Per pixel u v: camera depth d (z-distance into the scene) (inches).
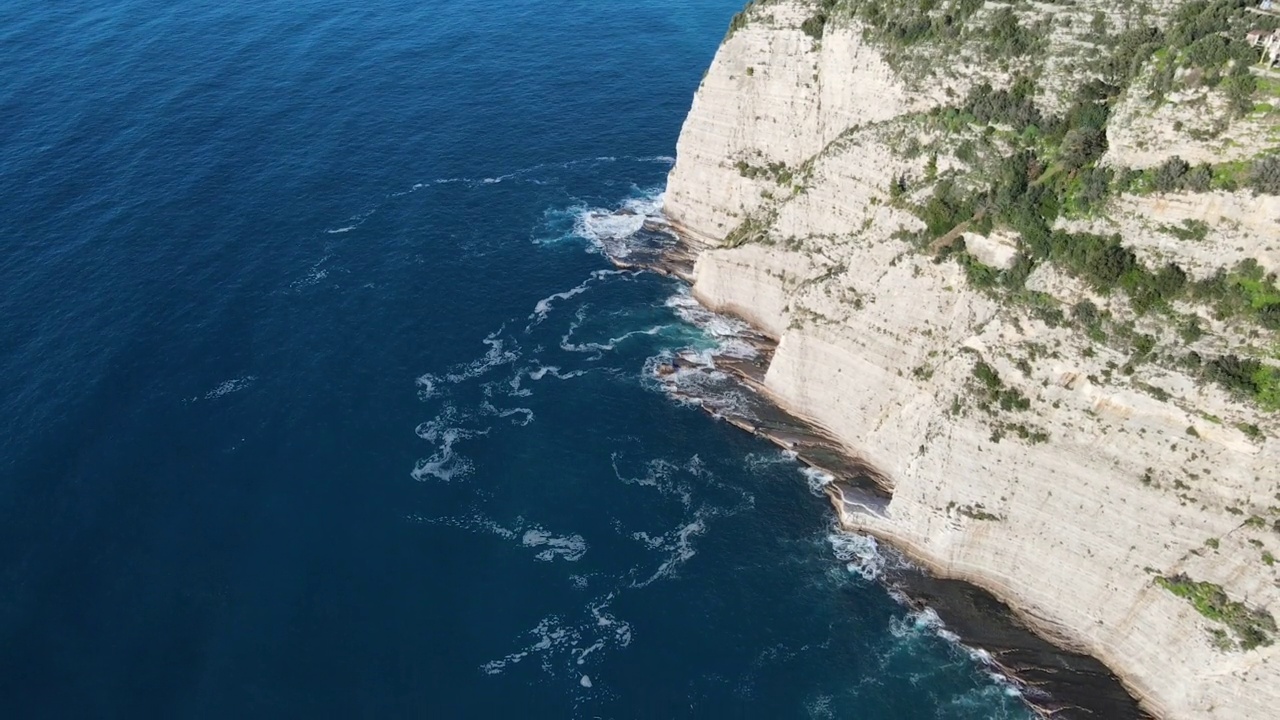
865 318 3144.7
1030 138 2977.4
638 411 3412.9
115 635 2588.6
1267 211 2330.2
